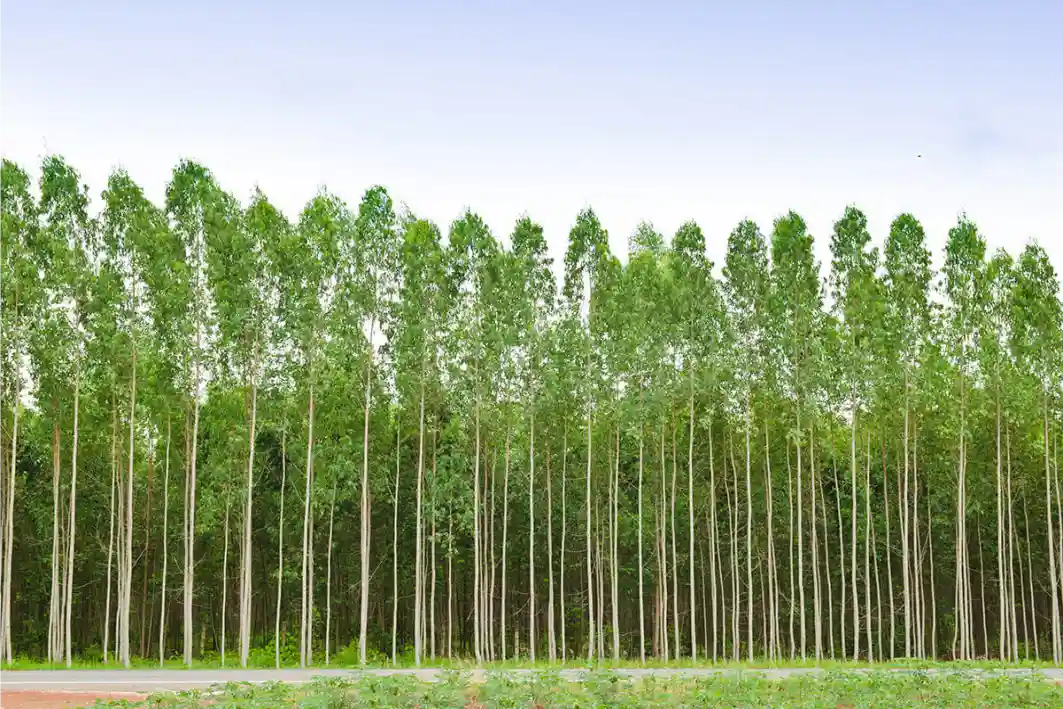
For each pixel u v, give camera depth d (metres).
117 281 33.66
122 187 34.50
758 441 44.03
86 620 52.12
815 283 40.47
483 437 41.81
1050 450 44.03
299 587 49.31
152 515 46.84
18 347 33.25
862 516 47.19
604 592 50.47
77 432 34.75
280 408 38.25
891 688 17.03
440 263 38.31
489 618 44.97
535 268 39.56
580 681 15.80
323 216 37.44
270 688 15.69
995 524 47.19
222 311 33.91
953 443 43.19
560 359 39.06
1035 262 40.31
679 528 46.88
